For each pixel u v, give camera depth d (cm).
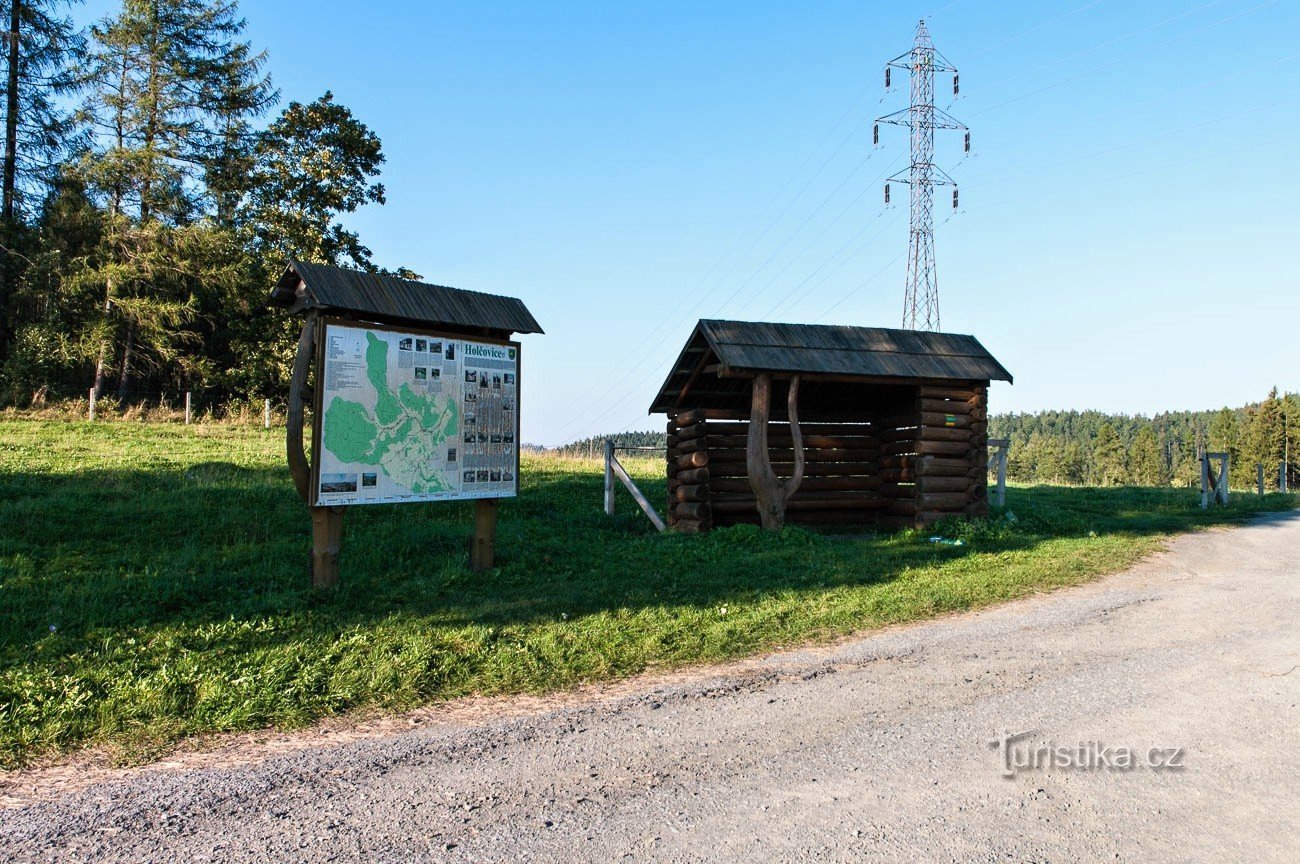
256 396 3300
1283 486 2678
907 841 372
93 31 3103
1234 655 688
